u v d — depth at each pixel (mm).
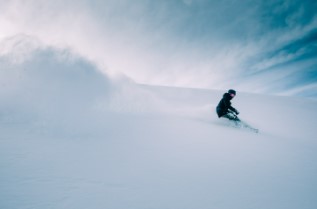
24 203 1659
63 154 2768
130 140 3766
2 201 1641
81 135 3652
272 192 2521
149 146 3582
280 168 3398
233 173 2922
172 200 2049
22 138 3123
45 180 2066
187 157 3297
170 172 2688
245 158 3629
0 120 3742
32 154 2625
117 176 2385
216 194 2289
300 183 2926
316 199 2504
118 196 1981
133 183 2279
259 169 3213
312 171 3492
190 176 2650
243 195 2346
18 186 1892
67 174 2254
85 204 1771
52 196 1814
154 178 2467
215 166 3084
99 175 2342
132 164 2771
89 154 2896
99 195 1947
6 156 2473
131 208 1819
